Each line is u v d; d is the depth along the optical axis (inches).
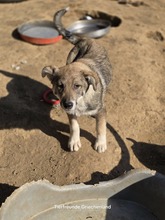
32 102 83.7
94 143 73.5
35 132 76.6
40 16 118.2
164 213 61.1
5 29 111.1
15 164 71.1
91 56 75.5
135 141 75.9
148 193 62.3
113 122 78.9
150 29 111.7
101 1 130.5
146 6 129.6
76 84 64.3
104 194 63.5
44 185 59.9
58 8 123.9
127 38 106.9
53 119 79.4
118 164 71.0
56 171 69.4
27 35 106.3
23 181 68.3
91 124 78.2
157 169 71.4
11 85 87.9
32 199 59.6
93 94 67.0
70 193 62.2
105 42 104.2
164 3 132.7
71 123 71.5
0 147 74.1
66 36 88.7
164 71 94.7
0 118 79.3
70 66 67.2
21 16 118.9
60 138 75.2
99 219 62.2
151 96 86.4
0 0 127.3
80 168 69.4
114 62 95.6
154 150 74.7
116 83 88.7
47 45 103.0
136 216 62.5
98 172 69.1
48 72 66.9
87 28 112.4
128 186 62.7
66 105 63.6
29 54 98.7
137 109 82.4
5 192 66.7
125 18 118.6
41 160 71.4
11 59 96.4
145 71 93.4
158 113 82.4
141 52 100.9
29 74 91.3
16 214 57.9
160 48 104.2
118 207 63.3
